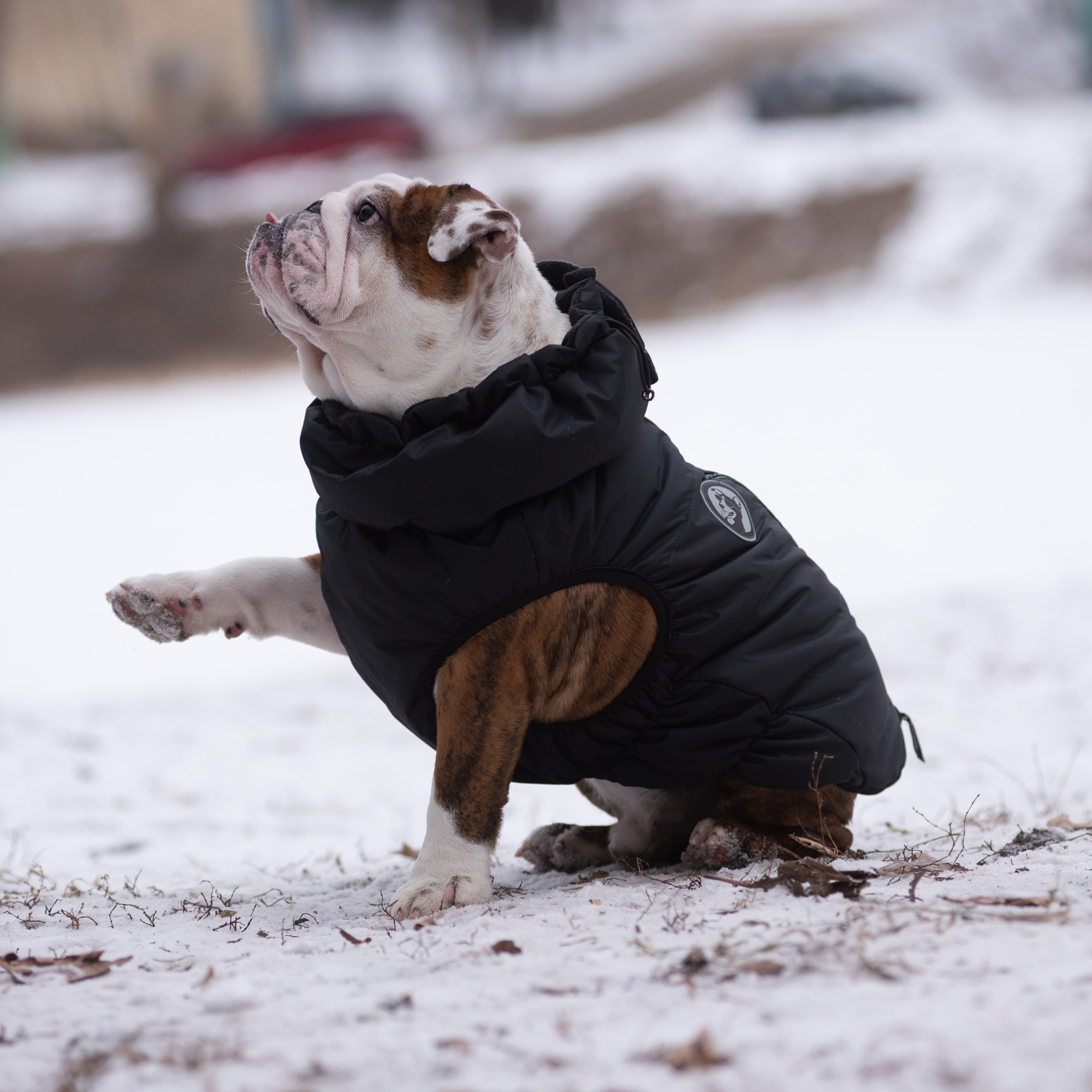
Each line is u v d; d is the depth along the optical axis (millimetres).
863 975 3828
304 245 5383
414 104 67938
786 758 5461
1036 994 3553
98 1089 3363
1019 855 5535
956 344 31859
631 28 85688
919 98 46938
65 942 5016
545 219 42375
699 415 26609
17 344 41656
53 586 18609
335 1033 3693
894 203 39344
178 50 52750
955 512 18781
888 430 24266
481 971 4188
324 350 5586
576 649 5375
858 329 34969
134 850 8078
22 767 10859
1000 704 10766
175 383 38875
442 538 5125
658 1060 3314
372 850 7898
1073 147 38781
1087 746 9367
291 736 11938
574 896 5199
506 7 71875
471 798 5266
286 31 57875
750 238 40062
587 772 5797
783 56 69500
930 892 4801
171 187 43625
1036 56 63656
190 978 4375
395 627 5254
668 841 6137
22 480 26422
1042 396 25766
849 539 17766
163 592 5797
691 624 5387
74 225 44875
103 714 12977
